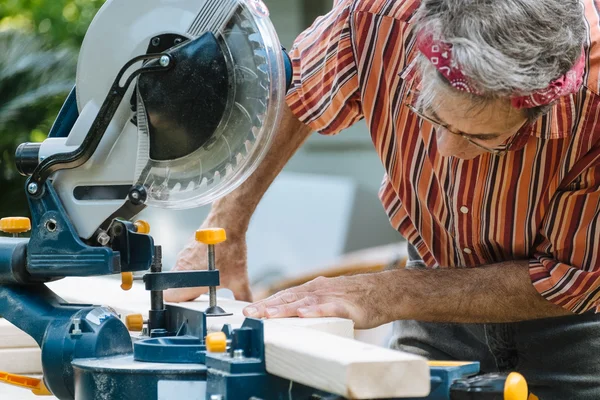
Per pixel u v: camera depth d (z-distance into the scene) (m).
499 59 1.81
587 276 2.28
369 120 2.53
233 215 2.78
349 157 8.81
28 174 1.95
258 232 7.14
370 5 2.41
